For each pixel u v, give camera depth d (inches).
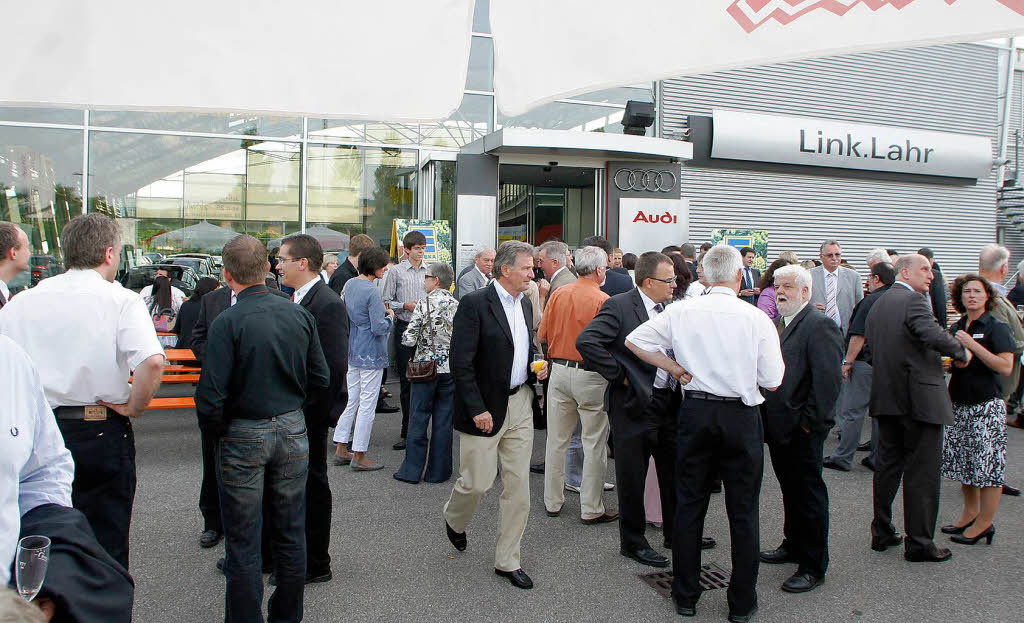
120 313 107.8
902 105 571.8
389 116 61.9
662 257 158.1
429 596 138.1
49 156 368.8
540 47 61.9
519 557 148.6
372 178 424.8
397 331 287.4
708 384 128.5
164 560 153.3
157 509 184.7
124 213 380.8
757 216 523.8
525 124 452.8
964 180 585.3
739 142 499.2
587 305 179.0
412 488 206.1
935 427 155.4
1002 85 613.0
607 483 217.0
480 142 412.8
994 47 602.9
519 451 145.3
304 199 411.5
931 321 151.3
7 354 62.7
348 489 204.4
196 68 56.8
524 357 147.3
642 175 442.0
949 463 172.2
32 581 55.1
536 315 255.9
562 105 463.5
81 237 108.3
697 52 56.3
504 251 144.6
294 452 117.1
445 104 63.3
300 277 150.3
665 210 446.6
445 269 214.8
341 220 420.2
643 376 152.6
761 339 126.6
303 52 59.1
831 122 524.4
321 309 146.8
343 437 228.2
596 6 59.4
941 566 155.9
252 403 112.4
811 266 306.3
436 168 434.6
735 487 129.6
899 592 142.7
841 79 545.3
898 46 51.4
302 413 122.6
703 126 496.7
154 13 55.7
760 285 262.4
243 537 111.4
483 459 143.3
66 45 54.2
